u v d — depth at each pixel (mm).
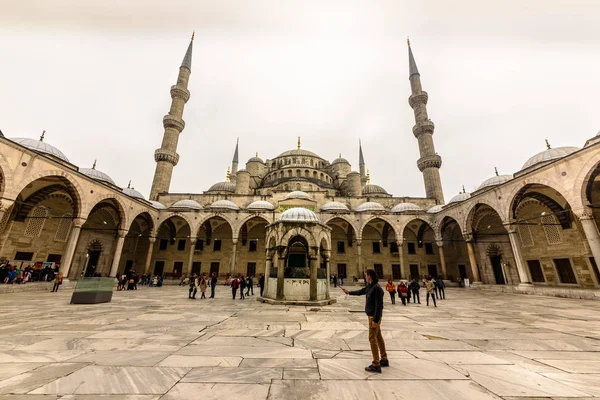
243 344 6008
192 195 40750
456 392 3580
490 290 24969
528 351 5629
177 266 36875
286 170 49531
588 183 17453
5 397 3246
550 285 25047
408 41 56156
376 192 48688
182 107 45844
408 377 4113
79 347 5586
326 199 40781
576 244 23156
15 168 17578
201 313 10562
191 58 51344
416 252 38469
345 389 3643
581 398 3416
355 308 12570
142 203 30609
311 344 6070
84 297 12992
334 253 38188
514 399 3381
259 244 38281
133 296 17328
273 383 3836
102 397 3318
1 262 21703
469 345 6117
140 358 4910
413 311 12203
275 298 14023
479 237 32062
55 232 27266
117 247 27047
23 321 8453
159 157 41781
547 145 27375
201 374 4148
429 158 43250
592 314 11055
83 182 22625
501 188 23422
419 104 46469
